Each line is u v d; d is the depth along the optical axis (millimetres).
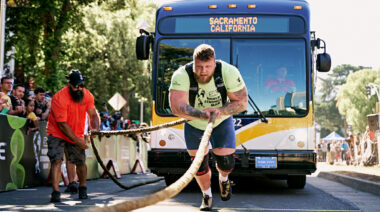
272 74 8086
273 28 8195
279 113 7984
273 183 10586
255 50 8156
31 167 8719
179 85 4496
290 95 8031
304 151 7887
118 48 32312
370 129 20734
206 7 8297
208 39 8227
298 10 8234
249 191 8367
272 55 8125
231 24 8227
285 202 6613
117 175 12195
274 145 7918
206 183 5211
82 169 6707
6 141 7758
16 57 17453
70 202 6305
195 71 4402
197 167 2314
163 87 8172
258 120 7961
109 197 7148
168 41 8281
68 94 6375
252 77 8094
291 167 7746
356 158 23094
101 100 32719
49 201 6359
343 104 59594
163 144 8016
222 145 4875
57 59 18516
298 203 6516
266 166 7742
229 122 4914
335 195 7914
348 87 59438
